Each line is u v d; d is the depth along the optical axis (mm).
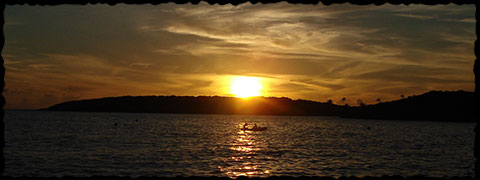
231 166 29672
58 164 29312
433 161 35281
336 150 44438
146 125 112125
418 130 110000
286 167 29609
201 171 27188
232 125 122500
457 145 55406
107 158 33594
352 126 132375
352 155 39375
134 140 55438
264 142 55000
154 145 47562
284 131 90562
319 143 55000
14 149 39406
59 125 102000
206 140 57188
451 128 130875
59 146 44094
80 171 26312
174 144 49375
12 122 116625
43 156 34031
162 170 27375
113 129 86688
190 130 87688
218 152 39906
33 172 25406
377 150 45562
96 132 74438
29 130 76875
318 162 32938
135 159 33188
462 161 35500
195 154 37719
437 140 66750
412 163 33562
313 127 119625
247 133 78375
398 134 85625
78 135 64938
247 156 36531
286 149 44500
